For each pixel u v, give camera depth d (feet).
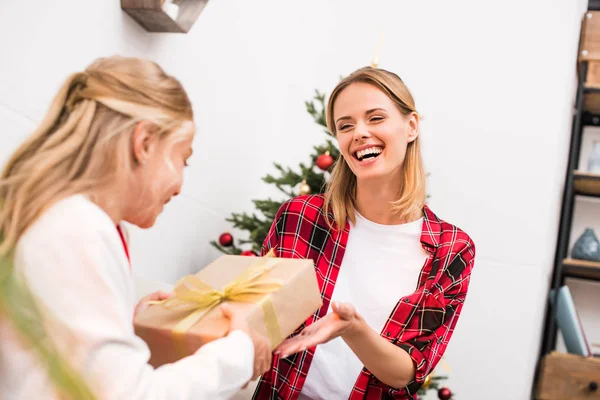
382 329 4.43
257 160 10.37
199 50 7.64
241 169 9.64
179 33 6.84
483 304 9.78
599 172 10.37
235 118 9.14
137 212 2.73
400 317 4.36
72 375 1.21
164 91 2.75
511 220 9.92
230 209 9.32
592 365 9.07
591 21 10.18
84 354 2.26
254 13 9.55
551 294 10.02
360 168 4.40
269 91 10.61
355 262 4.58
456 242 4.62
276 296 3.10
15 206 2.42
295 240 4.64
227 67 8.63
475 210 10.09
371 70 4.50
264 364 2.93
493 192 10.07
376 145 4.38
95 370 2.26
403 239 4.60
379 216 4.62
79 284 2.32
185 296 3.10
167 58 6.85
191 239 8.00
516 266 9.77
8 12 4.37
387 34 10.96
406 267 4.55
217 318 2.99
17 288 1.21
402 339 4.33
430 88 10.60
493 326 9.68
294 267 3.36
